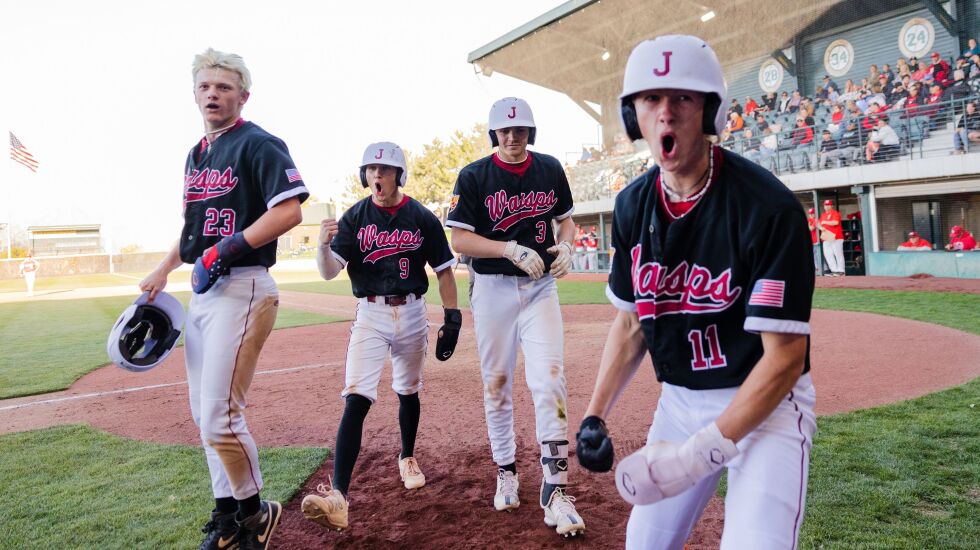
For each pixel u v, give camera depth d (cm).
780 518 138
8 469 397
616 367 173
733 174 142
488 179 320
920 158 1433
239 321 257
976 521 265
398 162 333
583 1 2155
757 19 1988
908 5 1695
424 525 298
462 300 1528
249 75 272
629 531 173
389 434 456
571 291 1630
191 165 279
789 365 133
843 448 363
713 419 156
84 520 311
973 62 1466
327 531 298
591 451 157
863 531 260
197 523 305
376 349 330
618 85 2495
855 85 1778
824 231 1609
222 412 254
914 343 702
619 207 168
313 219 7512
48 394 653
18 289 3031
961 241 1381
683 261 151
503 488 316
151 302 284
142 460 411
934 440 369
